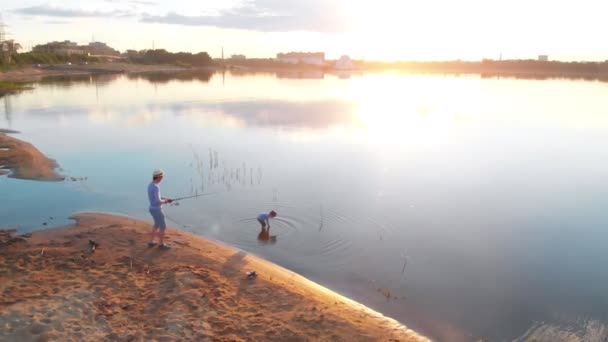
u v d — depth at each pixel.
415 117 34.62
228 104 41.84
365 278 9.72
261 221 12.15
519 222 13.16
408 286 9.41
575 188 16.53
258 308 7.80
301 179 17.25
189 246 10.55
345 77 101.00
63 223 12.13
